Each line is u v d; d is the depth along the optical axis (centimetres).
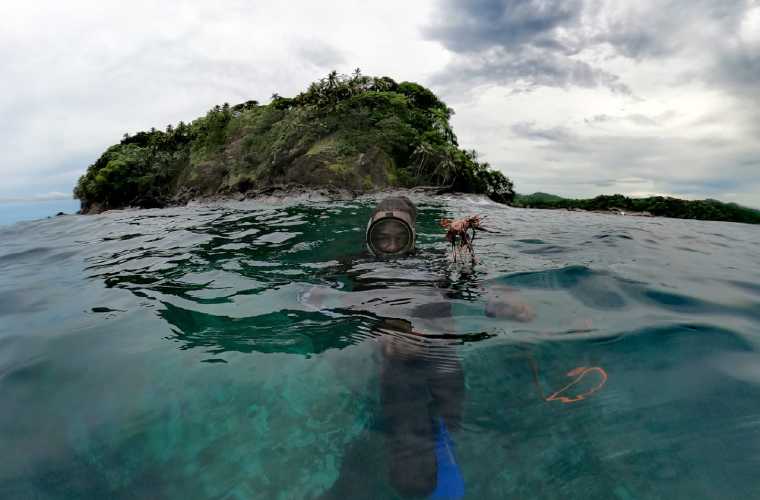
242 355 226
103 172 6906
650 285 339
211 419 174
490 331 247
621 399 181
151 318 284
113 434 166
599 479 139
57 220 1063
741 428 159
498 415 173
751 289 332
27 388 198
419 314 273
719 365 207
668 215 5569
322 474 145
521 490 137
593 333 243
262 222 871
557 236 621
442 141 5353
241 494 138
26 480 143
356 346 234
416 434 164
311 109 5828
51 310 311
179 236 673
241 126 6531
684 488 133
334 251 492
